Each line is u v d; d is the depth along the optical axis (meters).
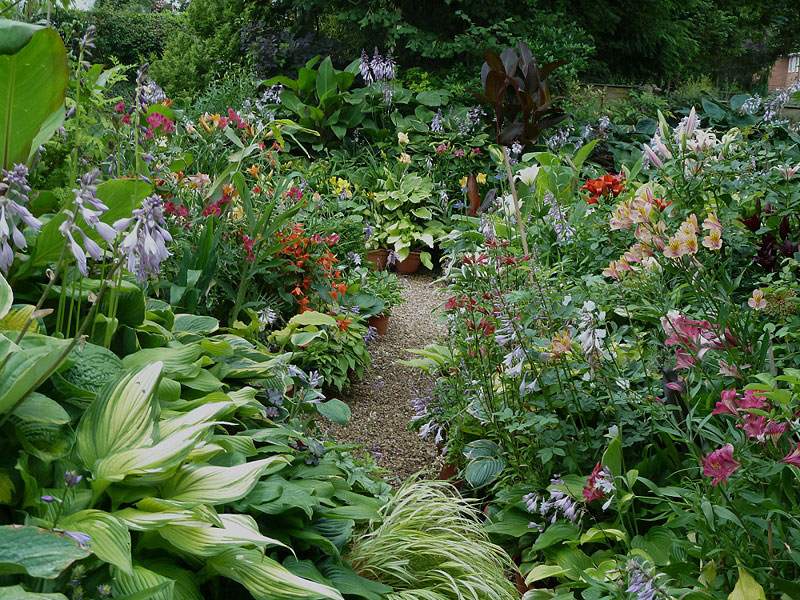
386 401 4.47
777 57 17.98
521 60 6.30
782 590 1.79
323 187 7.30
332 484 2.55
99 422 1.88
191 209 4.23
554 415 2.59
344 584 2.10
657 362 2.70
